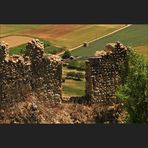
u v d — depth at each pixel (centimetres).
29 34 17262
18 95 10231
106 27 17975
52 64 10381
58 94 10456
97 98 10631
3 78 10131
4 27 17725
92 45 16938
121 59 10712
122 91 10681
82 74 13762
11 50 15125
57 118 10394
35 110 10275
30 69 10281
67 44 16862
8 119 10169
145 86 10744
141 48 16038
